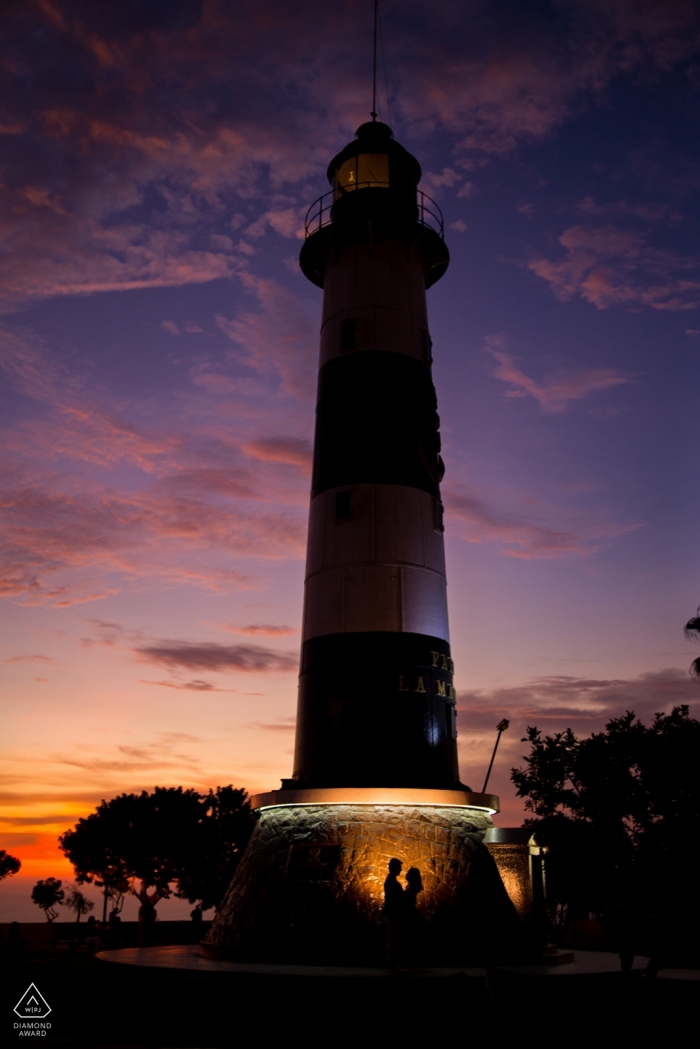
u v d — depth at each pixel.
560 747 18.50
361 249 31.27
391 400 28.59
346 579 26.34
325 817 23.27
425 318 31.70
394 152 33.78
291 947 21.11
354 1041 13.66
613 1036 12.22
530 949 21.92
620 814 17.27
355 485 27.36
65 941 44.59
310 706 25.53
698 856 15.94
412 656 25.47
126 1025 15.55
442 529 28.41
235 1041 14.20
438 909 21.59
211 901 55.28
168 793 56.25
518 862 23.30
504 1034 12.36
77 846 55.72
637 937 15.90
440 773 24.59
